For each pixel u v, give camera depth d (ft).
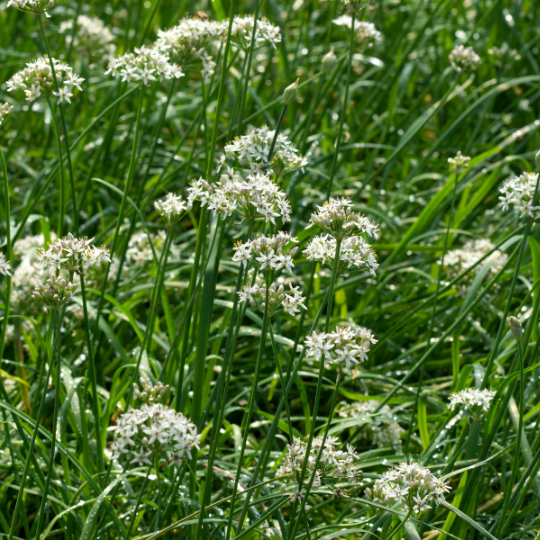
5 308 10.14
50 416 13.30
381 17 24.39
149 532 9.49
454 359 12.62
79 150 17.16
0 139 22.36
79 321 14.08
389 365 15.39
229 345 9.33
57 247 7.79
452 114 25.05
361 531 8.52
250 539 9.64
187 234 17.67
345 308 15.47
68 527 9.88
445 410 12.11
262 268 7.34
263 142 8.90
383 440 12.28
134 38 22.03
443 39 25.31
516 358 11.12
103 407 12.96
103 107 21.02
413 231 16.05
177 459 7.11
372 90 24.82
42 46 23.61
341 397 14.84
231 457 11.28
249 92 19.81
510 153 22.41
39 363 13.30
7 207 10.16
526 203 9.22
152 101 17.01
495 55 24.08
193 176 19.61
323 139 19.93
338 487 8.72
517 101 23.35
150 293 15.53
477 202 17.39
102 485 9.87
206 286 9.50
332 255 8.00
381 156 23.12
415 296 16.10
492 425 9.84
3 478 11.34
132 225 13.29
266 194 7.66
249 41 10.84
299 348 13.05
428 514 10.23
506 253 16.89
